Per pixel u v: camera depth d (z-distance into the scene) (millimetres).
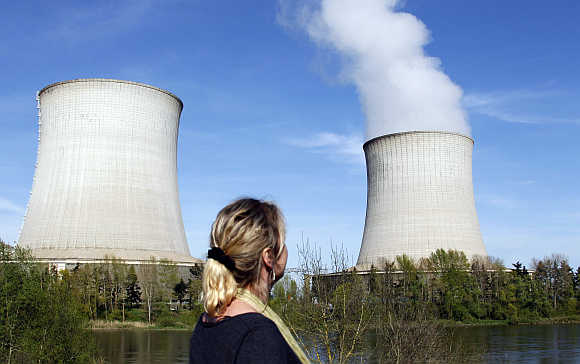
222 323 1652
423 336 18406
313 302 16297
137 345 34656
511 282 59031
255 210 1832
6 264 17484
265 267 1839
